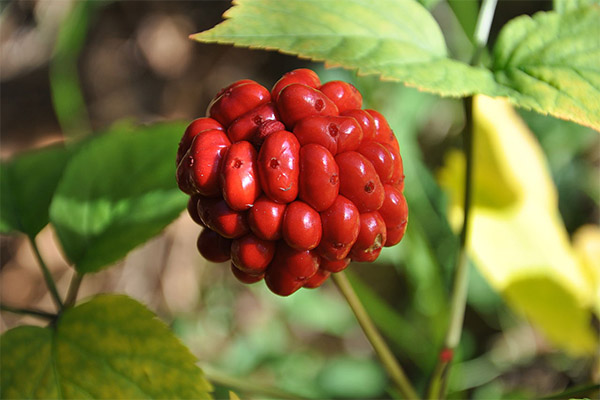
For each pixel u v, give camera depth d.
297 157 0.20
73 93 0.44
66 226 0.24
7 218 0.24
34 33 0.62
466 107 0.22
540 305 0.28
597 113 0.20
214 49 0.59
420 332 0.39
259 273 0.21
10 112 0.60
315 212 0.20
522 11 0.49
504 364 0.42
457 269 0.24
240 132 0.20
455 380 0.33
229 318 0.47
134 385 0.21
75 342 0.22
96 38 0.62
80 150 0.24
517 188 0.28
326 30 0.21
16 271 0.52
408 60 0.21
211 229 0.21
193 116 0.57
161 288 0.49
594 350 0.29
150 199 0.24
